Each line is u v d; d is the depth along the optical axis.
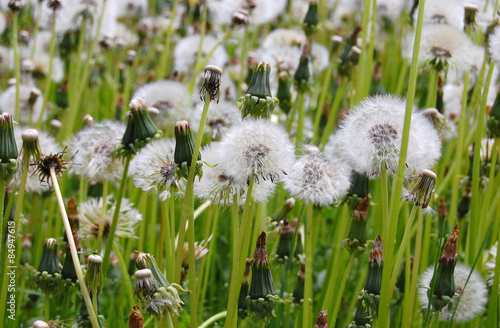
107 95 1.32
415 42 0.66
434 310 0.69
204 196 0.68
